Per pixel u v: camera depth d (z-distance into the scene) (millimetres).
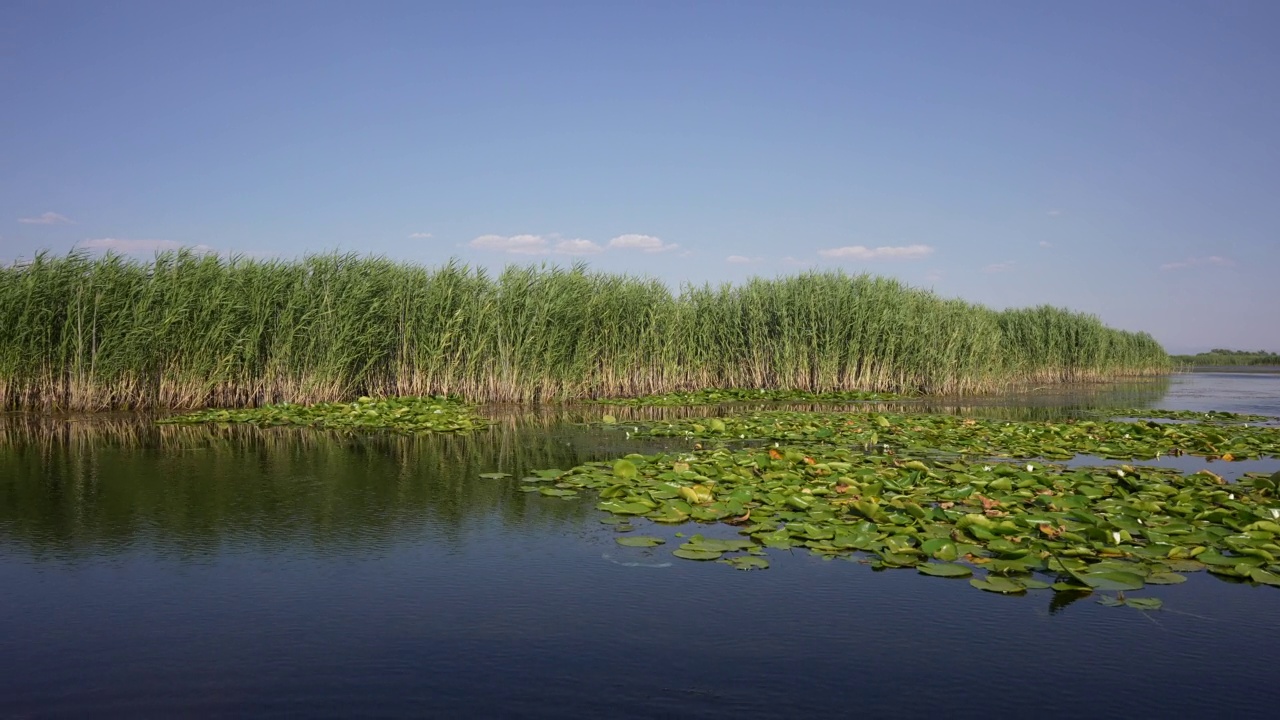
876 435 11422
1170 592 5031
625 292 20562
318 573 5281
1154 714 3455
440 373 17906
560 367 18922
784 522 6578
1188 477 8164
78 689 3596
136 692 3570
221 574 5246
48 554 5664
